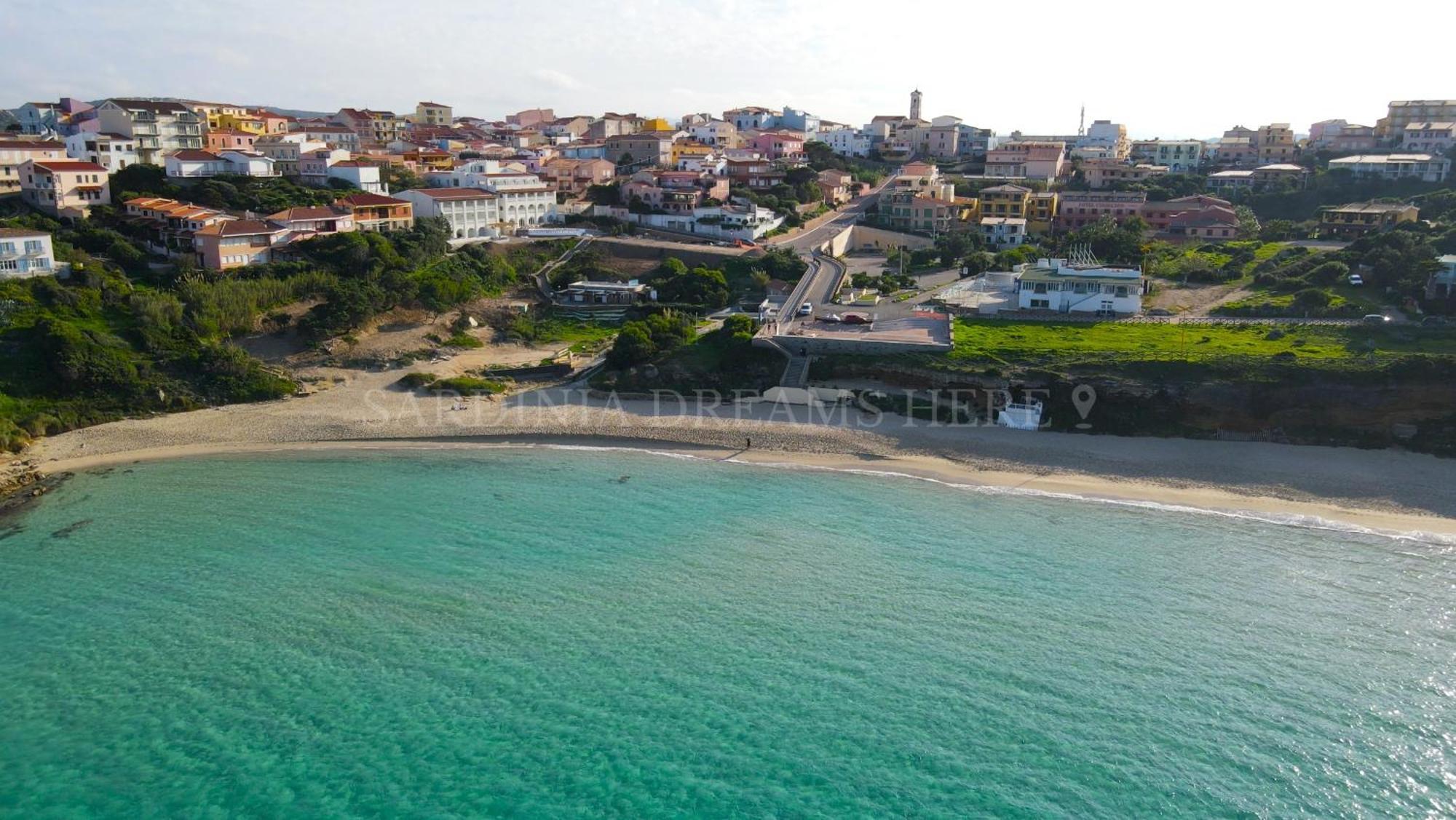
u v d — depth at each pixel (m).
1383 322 94.38
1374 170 168.25
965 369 90.69
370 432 88.12
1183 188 175.62
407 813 40.59
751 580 59.47
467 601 56.88
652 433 87.75
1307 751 43.47
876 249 157.12
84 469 78.75
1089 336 97.94
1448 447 76.81
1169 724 45.34
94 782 42.41
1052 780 42.00
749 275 131.38
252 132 178.50
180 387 94.06
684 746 44.50
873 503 71.69
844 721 45.94
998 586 58.25
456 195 144.62
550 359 106.31
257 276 111.81
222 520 68.56
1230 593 57.03
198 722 46.19
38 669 50.09
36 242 101.38
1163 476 75.69
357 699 47.78
